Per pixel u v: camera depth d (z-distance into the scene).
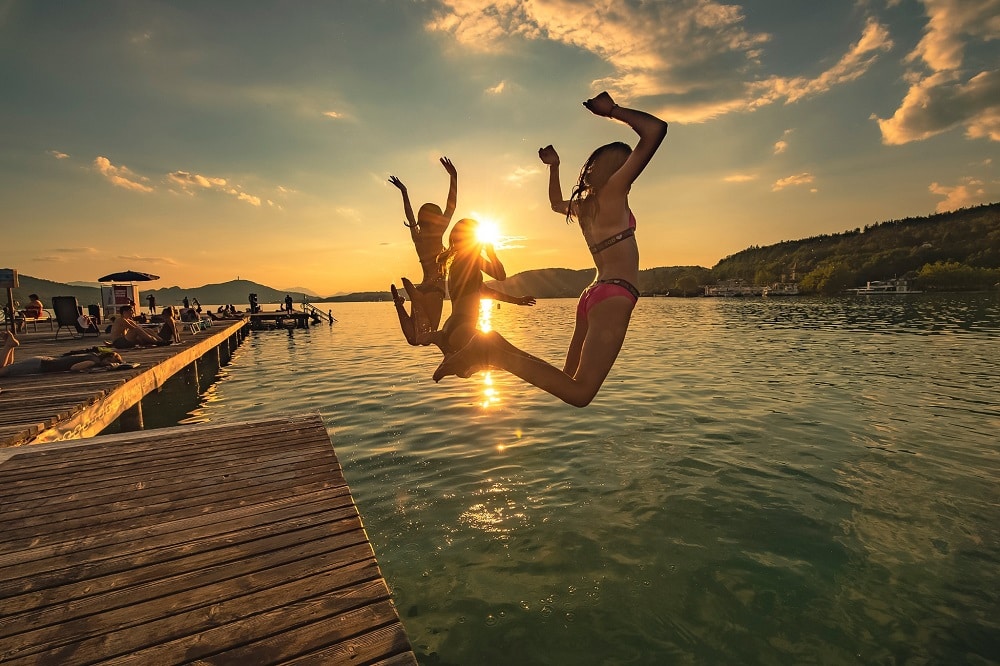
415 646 3.64
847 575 4.42
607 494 6.15
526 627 3.83
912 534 5.11
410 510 5.79
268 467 4.86
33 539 3.47
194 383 15.40
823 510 5.65
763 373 15.11
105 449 5.42
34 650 2.38
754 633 3.74
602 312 2.26
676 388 12.87
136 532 3.56
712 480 6.54
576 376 2.23
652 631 3.78
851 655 3.52
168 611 2.67
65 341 17.30
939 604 4.03
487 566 4.64
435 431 9.17
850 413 10.03
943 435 8.44
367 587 2.89
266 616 2.63
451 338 2.43
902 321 37.94
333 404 11.91
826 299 113.31
